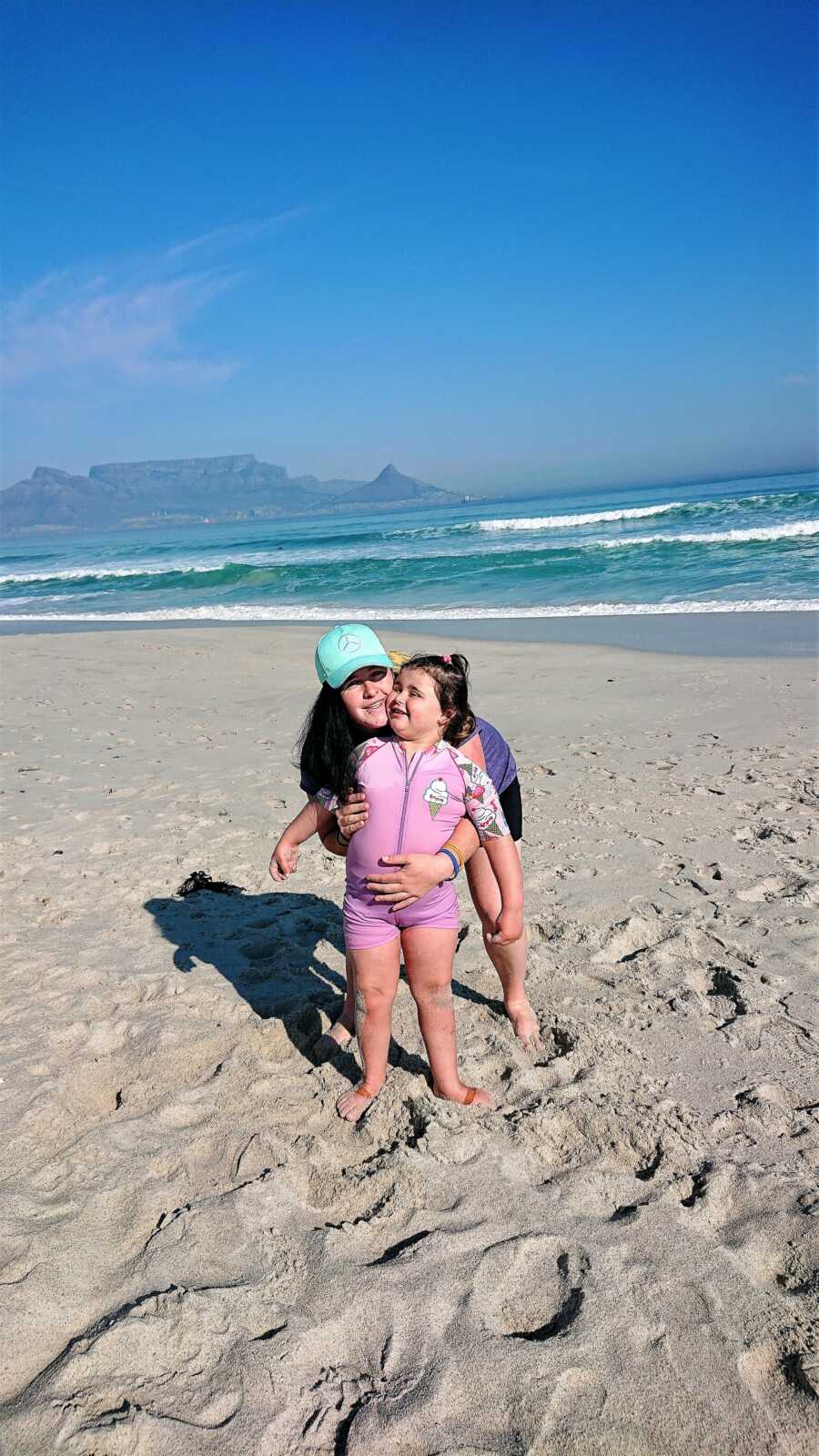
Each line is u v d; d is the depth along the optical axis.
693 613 15.20
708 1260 2.38
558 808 6.25
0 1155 2.85
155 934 4.48
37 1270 2.39
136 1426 1.96
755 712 8.80
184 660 13.83
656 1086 3.13
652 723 8.64
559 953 4.16
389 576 24.52
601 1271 2.35
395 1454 1.92
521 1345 2.16
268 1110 3.06
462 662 2.94
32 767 7.75
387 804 2.82
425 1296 2.30
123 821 6.27
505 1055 3.33
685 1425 1.97
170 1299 2.26
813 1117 2.96
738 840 5.50
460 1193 2.65
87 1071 3.33
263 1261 2.43
